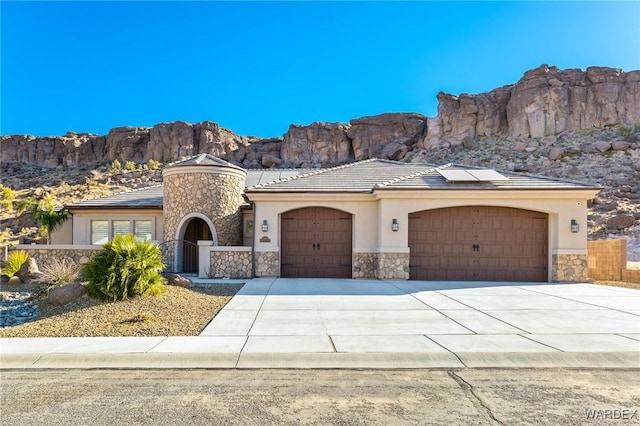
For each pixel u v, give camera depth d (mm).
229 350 6527
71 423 4254
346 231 17141
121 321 8438
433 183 16516
